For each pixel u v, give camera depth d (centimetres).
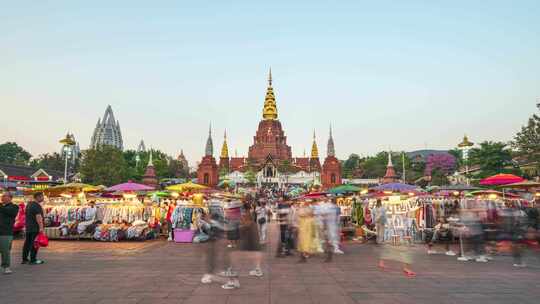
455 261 1450
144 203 2514
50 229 2162
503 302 867
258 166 12938
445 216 2028
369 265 1366
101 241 2108
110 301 867
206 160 10900
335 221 1734
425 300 884
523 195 2914
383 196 2453
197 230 2080
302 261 1458
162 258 1504
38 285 1026
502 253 1630
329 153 10731
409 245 1905
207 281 1053
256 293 945
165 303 851
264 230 2094
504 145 4994
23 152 13725
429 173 9138
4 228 1177
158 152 12294
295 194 7712
